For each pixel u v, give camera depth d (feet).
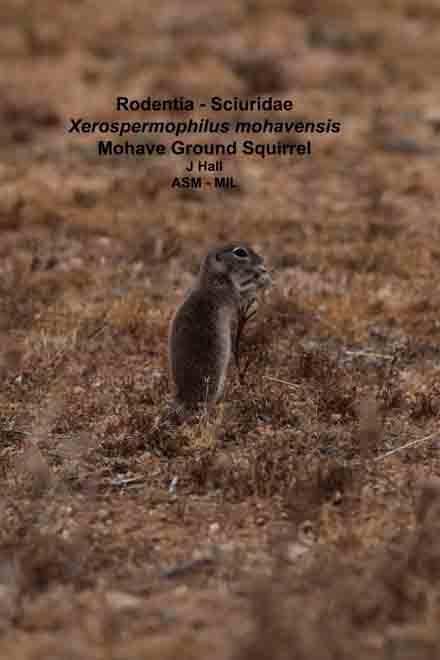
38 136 232.32
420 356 127.34
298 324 135.44
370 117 250.16
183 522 87.35
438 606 71.15
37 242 165.07
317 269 156.76
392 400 111.14
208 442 100.22
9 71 275.59
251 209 188.14
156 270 157.38
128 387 114.32
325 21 338.95
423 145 230.89
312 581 75.05
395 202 193.16
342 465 95.55
